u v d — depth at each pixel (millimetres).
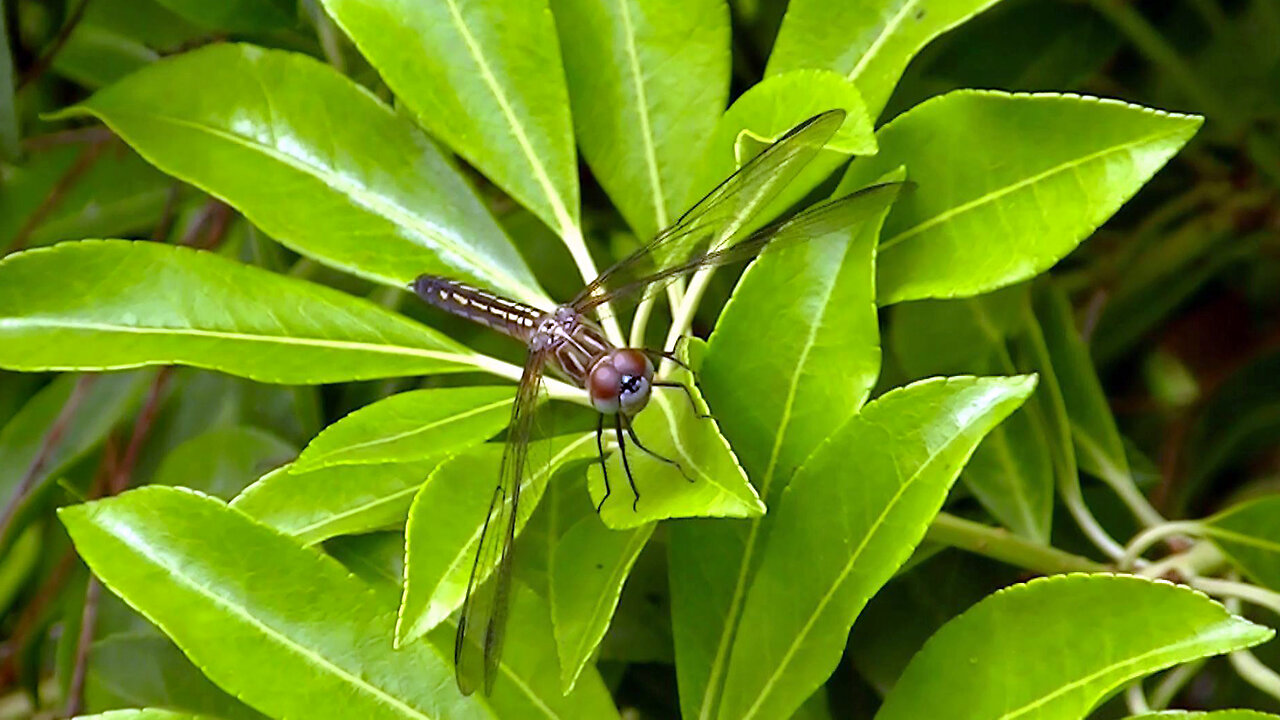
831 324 371
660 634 397
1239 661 381
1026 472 392
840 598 364
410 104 386
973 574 403
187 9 410
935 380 362
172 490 369
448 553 360
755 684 367
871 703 404
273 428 418
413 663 368
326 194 390
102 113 391
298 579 368
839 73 381
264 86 392
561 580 365
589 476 370
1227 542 384
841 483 364
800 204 395
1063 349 401
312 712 365
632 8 389
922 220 375
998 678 361
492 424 373
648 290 385
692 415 365
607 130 389
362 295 420
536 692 369
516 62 386
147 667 392
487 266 390
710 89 388
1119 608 358
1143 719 354
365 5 386
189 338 382
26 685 420
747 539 371
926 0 379
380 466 378
